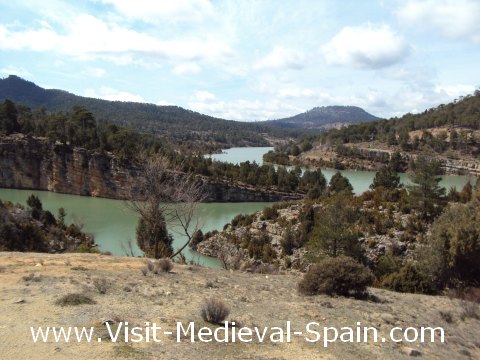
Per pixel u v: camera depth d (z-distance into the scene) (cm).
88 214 8744
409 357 945
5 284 1233
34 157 12875
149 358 746
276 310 1212
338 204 4350
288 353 861
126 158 11844
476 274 2442
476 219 2533
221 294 1370
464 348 1106
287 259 4409
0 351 722
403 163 18075
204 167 12306
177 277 1622
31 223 4488
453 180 14575
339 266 1548
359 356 898
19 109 16062
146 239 3127
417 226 4131
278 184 12756
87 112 14838
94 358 722
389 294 1717
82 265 1714
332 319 1167
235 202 11762
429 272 2381
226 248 5144
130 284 1366
